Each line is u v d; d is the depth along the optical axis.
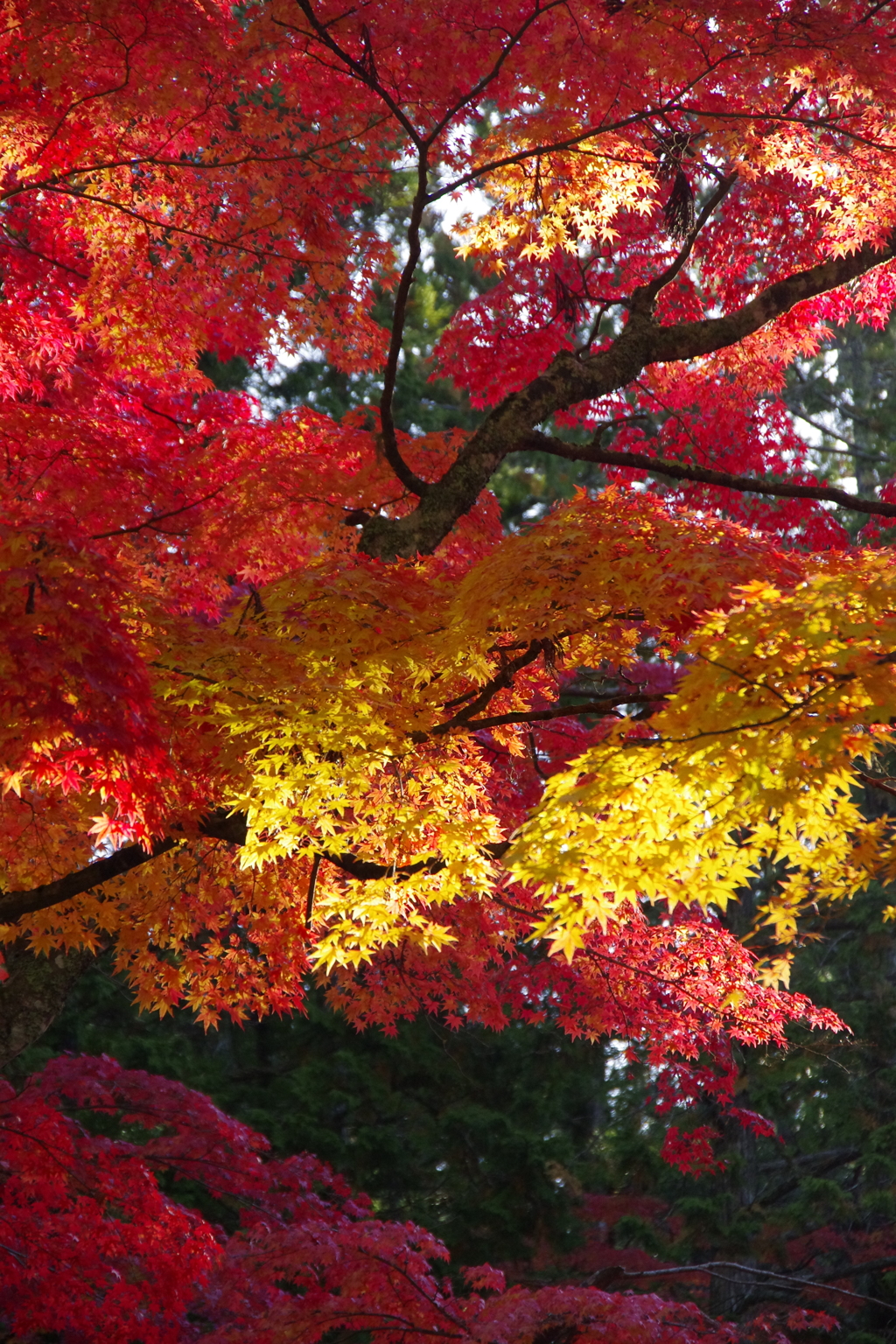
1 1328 7.06
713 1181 14.25
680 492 9.88
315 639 4.69
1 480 5.57
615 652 5.33
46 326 6.03
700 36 6.14
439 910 7.73
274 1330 6.84
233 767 4.54
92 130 6.08
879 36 6.08
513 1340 6.63
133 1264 7.34
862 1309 13.55
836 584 3.57
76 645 3.67
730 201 9.13
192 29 5.41
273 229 6.77
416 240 5.88
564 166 6.85
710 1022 8.40
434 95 6.23
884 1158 13.48
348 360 7.65
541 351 8.89
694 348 7.74
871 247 8.33
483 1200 12.68
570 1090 14.18
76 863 5.79
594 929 8.23
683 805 3.72
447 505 6.54
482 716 6.53
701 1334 7.37
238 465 6.21
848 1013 14.77
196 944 8.99
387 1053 13.09
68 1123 8.08
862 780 4.12
